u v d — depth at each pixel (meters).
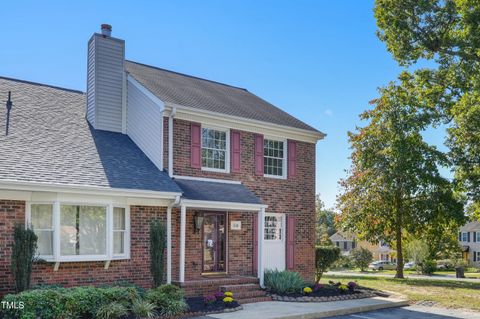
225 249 16.91
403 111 26.16
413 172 26.03
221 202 15.20
